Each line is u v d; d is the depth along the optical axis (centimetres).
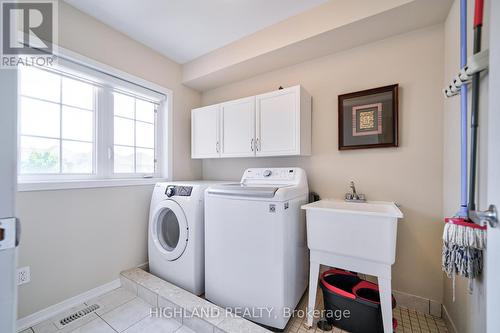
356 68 184
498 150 71
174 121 250
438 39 155
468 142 110
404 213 166
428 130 158
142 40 210
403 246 166
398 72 168
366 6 149
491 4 73
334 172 194
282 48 186
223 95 265
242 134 213
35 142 157
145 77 218
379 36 170
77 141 179
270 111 196
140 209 214
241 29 195
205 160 284
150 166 235
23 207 144
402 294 165
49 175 162
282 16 179
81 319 153
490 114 73
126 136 214
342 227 133
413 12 144
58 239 160
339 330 142
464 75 100
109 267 189
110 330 143
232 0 160
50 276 155
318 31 167
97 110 191
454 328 130
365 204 166
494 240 71
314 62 204
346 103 185
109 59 188
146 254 218
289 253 149
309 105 200
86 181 175
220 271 162
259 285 145
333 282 162
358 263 130
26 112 153
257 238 146
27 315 145
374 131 173
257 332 127
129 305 169
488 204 74
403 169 166
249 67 220
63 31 161
